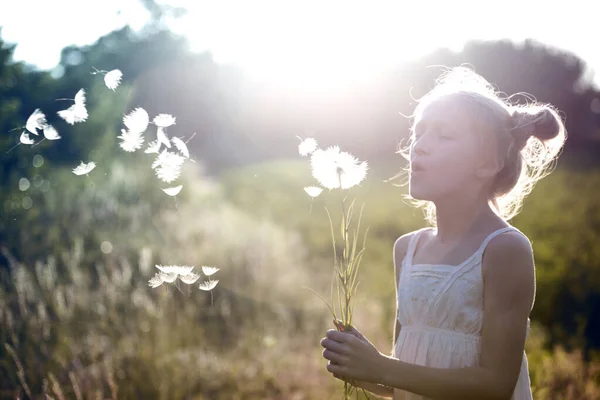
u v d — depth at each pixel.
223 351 4.50
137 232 6.14
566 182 26.03
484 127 1.60
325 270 7.76
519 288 1.50
